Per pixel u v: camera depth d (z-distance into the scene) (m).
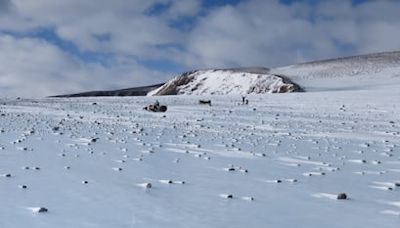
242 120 38.69
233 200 11.52
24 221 9.05
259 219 9.91
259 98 70.69
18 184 12.27
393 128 34.75
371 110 50.44
